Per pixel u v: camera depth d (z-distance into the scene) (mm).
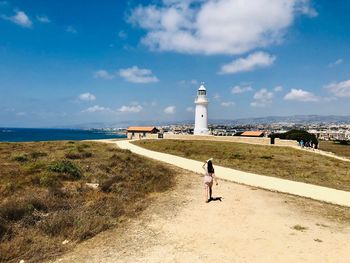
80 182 20500
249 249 10789
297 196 19438
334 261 9938
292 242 11477
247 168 32656
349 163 42688
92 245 11031
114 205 15422
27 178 19812
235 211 15562
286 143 61969
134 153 44656
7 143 50812
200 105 85438
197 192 20000
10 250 10148
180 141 67000
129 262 9680
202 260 9867
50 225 12008
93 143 60781
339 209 16547
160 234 12164
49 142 57312
